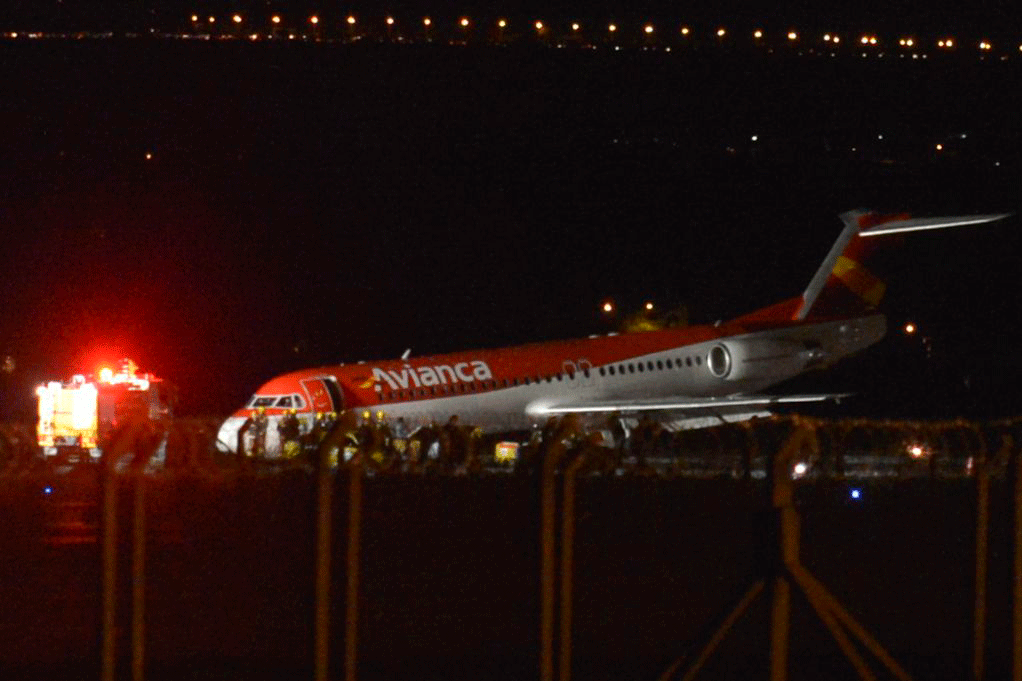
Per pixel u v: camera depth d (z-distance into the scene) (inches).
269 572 2615.7
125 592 2384.4
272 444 5339.6
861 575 2716.5
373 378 5846.5
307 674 1797.5
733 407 6727.4
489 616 2208.4
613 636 2064.5
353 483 1455.5
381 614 2215.8
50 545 2930.6
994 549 3105.3
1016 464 1579.7
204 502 3713.1
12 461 3964.1
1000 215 7199.8
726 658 1913.1
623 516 3617.1
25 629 2058.3
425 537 3115.2
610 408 6318.9
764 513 1314.0
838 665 1875.0
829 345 7273.6
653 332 6801.2
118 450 1396.4
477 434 4879.4
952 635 2137.1
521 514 3575.3
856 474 4948.3
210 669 1823.3
